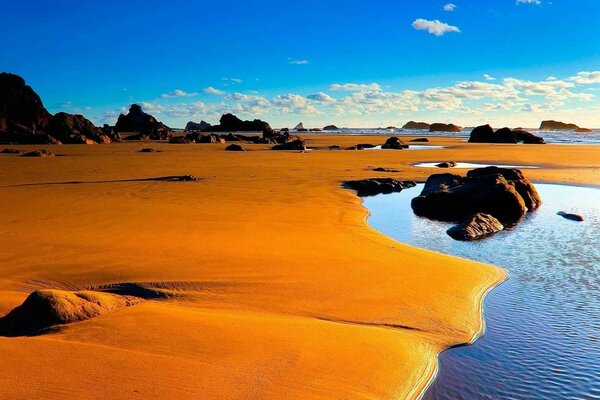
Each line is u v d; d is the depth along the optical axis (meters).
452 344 7.44
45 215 15.73
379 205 20.47
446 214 18.77
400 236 14.91
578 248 13.44
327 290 9.11
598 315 8.69
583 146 67.75
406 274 10.27
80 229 13.64
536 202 20.34
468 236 14.64
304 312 8.10
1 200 18.77
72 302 7.37
